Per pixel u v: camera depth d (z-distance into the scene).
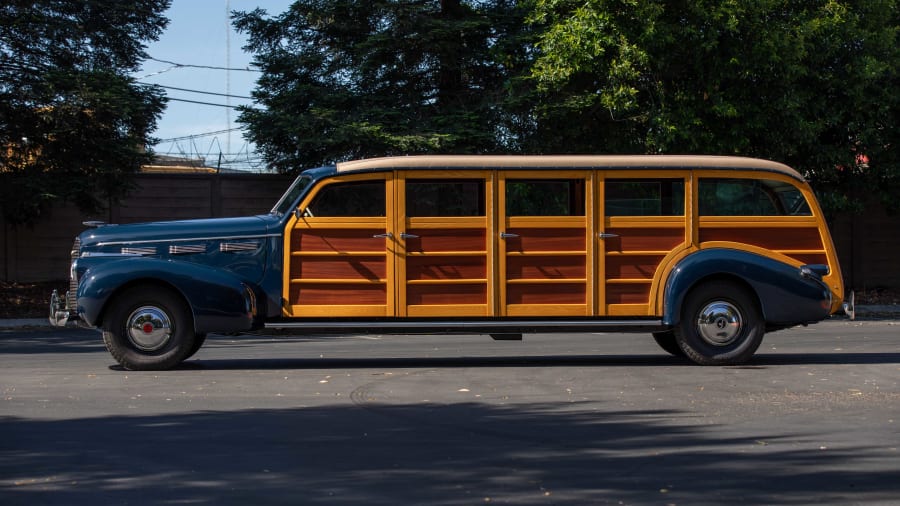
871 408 9.00
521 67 24.02
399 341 16.55
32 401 9.47
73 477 6.39
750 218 12.38
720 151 22.77
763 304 12.07
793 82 23.02
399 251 12.09
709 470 6.55
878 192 25.52
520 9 24.36
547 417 8.55
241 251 12.05
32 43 23.03
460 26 23.00
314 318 12.07
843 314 12.56
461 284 12.13
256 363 12.83
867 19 23.42
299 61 24.06
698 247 12.29
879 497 5.88
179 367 12.29
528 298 12.20
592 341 16.19
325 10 23.81
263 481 6.27
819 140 24.89
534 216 12.20
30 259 24.92
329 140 22.03
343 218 12.09
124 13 23.77
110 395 9.86
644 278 12.27
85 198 22.42
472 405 9.20
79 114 21.58
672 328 12.30
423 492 5.99
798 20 22.12
